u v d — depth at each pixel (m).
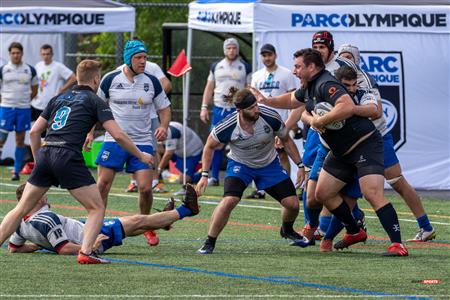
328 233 23.25
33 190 20.52
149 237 24.17
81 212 31.23
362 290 17.84
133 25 42.78
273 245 24.44
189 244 24.48
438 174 38.84
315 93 21.69
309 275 19.52
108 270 19.92
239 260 21.67
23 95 41.78
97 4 42.88
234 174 23.08
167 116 25.81
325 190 22.45
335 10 37.56
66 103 20.56
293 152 23.84
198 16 39.03
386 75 38.25
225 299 16.86
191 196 22.75
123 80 25.12
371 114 21.80
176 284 18.33
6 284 18.22
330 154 22.50
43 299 16.81
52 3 42.88
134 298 16.91
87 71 20.81
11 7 42.66
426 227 25.31
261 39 37.16
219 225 22.80
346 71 21.94
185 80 40.16
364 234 23.17
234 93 23.50
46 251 22.53
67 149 20.25
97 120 20.69
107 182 24.95
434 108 38.62
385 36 38.09
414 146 38.69
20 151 41.97
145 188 24.81
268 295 17.25
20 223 21.62
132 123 25.08
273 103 23.28
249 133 22.73
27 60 48.59
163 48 49.25
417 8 38.09
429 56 38.38
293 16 37.22
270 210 32.28
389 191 38.69
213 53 49.62
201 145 40.31
